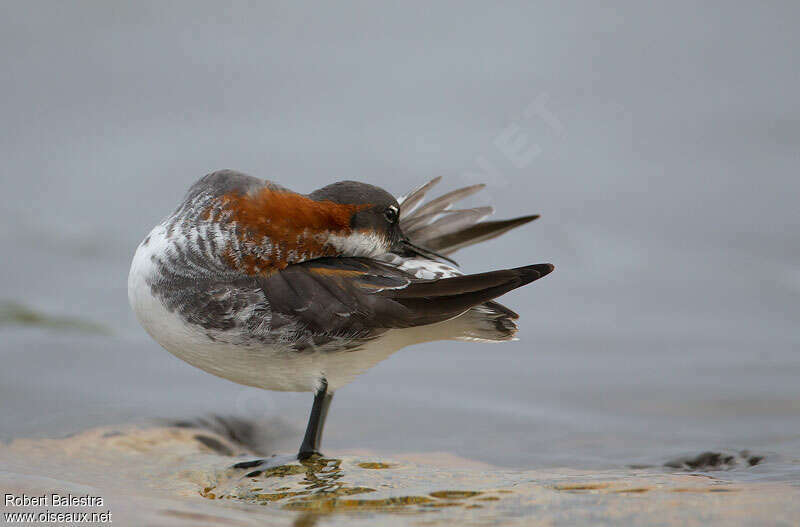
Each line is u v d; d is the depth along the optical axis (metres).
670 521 5.83
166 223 7.68
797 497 6.33
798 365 11.31
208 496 6.82
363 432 9.24
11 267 14.52
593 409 10.02
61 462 7.58
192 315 7.43
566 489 6.68
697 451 8.25
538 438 9.02
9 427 8.52
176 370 10.85
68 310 13.10
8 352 11.06
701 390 10.50
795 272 14.64
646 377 10.98
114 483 7.00
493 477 7.08
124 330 12.46
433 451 8.61
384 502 6.46
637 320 13.23
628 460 8.18
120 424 8.73
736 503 6.19
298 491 6.76
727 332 12.70
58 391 9.76
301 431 9.26
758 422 9.44
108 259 15.33
